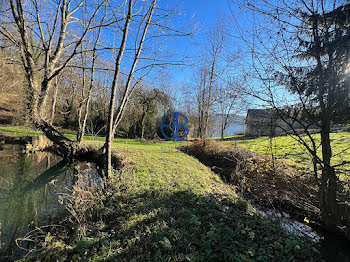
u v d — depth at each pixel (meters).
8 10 7.22
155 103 21.70
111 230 3.11
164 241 2.60
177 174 6.00
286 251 2.52
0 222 4.05
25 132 14.26
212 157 9.54
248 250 2.46
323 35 2.90
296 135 3.47
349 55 2.66
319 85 2.92
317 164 3.48
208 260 2.32
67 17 7.74
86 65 10.21
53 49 8.83
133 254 2.48
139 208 3.65
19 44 7.26
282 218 4.00
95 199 4.11
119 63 4.70
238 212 3.61
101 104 21.09
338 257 2.79
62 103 20.78
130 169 6.27
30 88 7.78
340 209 3.29
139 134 21.16
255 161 6.69
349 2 2.69
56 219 3.88
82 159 9.98
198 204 3.77
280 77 3.26
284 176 4.80
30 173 7.85
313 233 3.55
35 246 3.00
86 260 2.48
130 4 4.53
